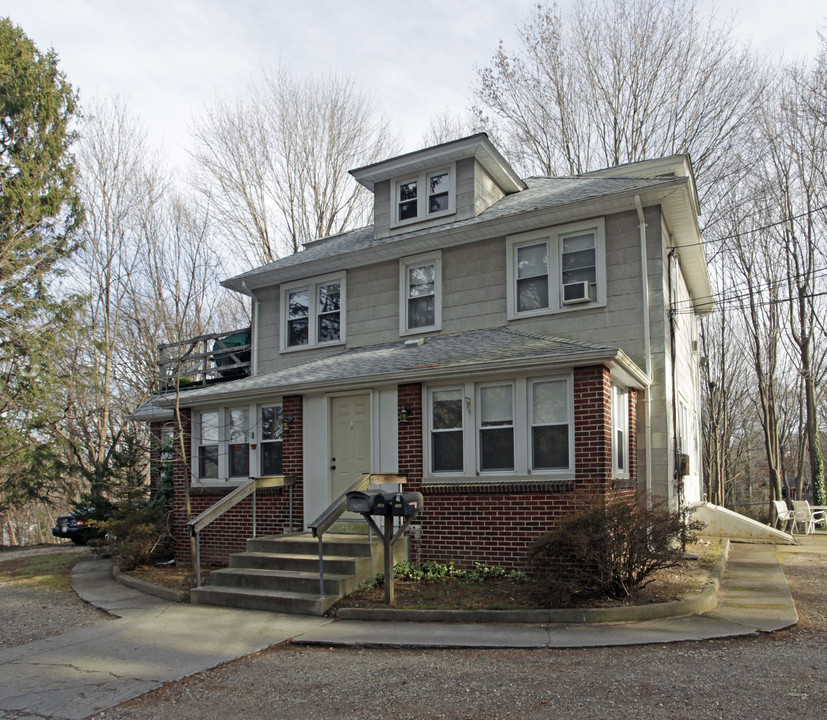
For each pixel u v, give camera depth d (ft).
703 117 76.84
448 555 33.42
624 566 26.02
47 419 71.51
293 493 39.78
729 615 25.04
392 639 23.12
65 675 21.21
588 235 40.55
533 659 20.48
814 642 21.58
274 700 18.16
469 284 44.19
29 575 43.52
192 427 45.55
